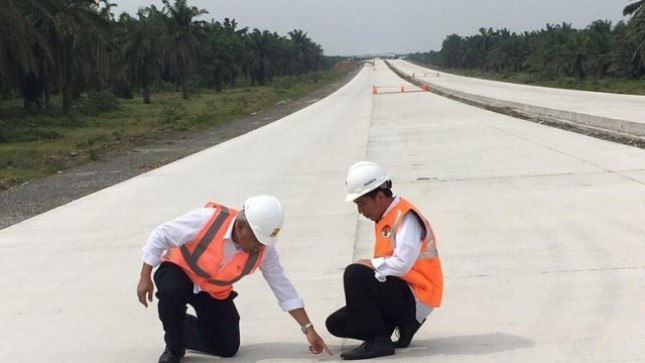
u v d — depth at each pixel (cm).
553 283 598
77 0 4331
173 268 452
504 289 591
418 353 466
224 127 3369
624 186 1013
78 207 1141
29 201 1382
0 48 3350
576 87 5906
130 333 541
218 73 8700
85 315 591
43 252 830
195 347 481
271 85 10412
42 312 605
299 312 462
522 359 448
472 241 761
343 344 497
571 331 489
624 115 2059
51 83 4553
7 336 551
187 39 6900
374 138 2047
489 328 505
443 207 962
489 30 15188
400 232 432
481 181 1155
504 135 1883
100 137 3011
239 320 516
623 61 7112
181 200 1148
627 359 436
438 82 7519
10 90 4528
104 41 5147
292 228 885
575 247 706
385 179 438
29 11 3978
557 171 1197
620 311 520
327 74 15425
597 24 8256
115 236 895
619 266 630
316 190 1171
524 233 780
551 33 10512
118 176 1697
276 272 461
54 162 2217
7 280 715
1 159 2356
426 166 1381
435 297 454
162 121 3909
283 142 2103
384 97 4931
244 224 426
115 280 690
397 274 436
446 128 2222
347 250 760
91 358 496
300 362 469
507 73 11394
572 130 1955
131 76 6556
